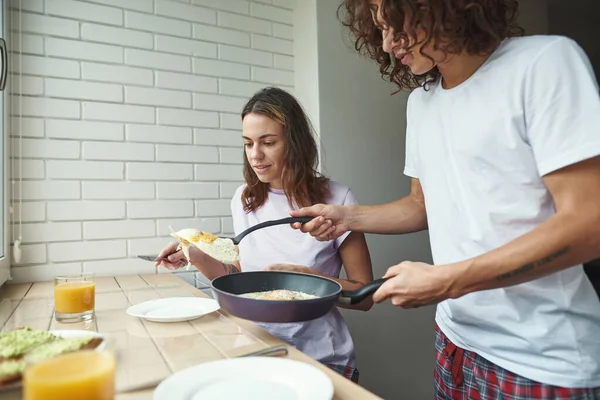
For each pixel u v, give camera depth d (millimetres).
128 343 854
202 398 580
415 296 761
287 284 1036
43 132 1623
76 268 1679
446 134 976
